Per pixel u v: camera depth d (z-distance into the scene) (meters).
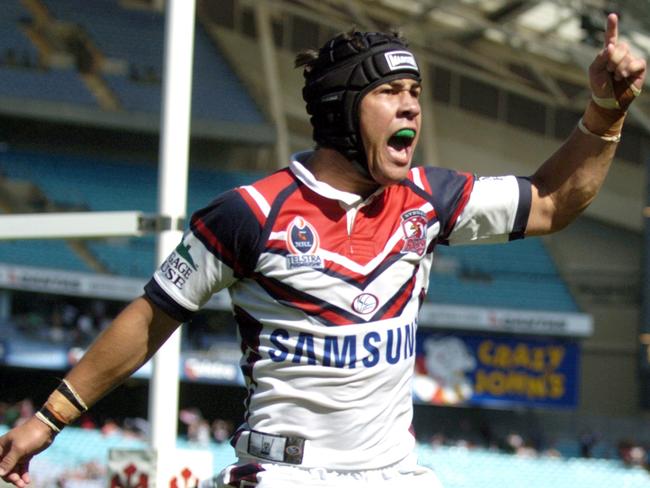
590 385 31.48
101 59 30.53
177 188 7.66
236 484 2.90
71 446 21.84
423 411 29.00
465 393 27.89
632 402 31.30
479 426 29.05
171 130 7.66
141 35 31.75
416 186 2.99
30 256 26.17
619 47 2.99
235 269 2.89
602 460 27.44
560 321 28.62
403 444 2.93
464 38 31.44
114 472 6.88
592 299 32.09
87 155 29.66
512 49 31.09
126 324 2.95
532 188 3.09
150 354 2.99
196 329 26.98
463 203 3.03
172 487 6.86
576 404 28.16
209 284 2.91
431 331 28.16
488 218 3.06
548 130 33.91
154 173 30.03
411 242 2.93
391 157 2.85
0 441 2.99
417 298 2.97
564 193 3.08
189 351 25.83
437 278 30.53
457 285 30.48
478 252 31.72
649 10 22.42
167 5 7.71
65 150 29.45
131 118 28.61
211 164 31.36
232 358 25.69
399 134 2.84
